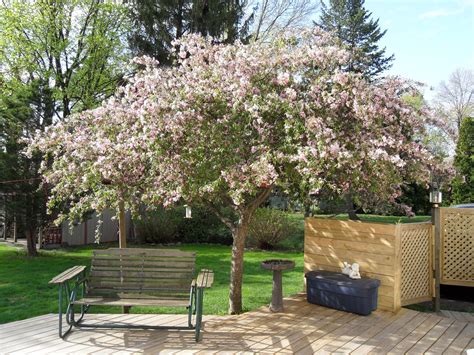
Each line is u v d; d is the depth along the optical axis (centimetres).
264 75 409
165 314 459
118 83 1232
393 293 468
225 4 1266
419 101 471
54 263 841
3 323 441
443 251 541
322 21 2536
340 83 379
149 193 420
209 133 391
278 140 404
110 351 344
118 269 416
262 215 1034
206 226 1184
